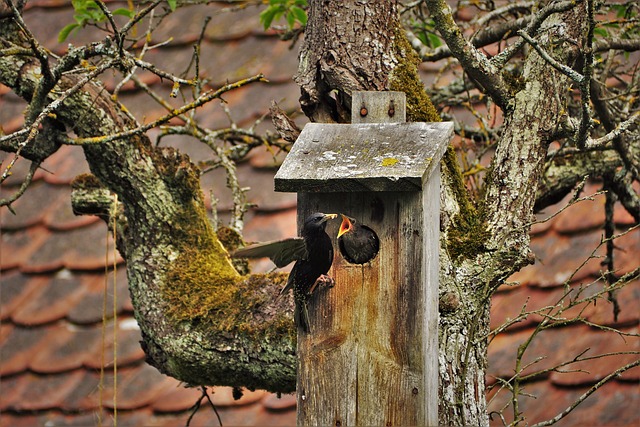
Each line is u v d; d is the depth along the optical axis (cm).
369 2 945
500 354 1383
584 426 1305
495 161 952
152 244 1038
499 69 962
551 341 1388
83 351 1442
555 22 984
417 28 1294
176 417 1371
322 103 953
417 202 830
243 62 1636
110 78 1639
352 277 845
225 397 1388
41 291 1505
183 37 1684
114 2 1725
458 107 1523
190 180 1049
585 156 1207
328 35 945
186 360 983
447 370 887
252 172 1527
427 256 836
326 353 848
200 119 1576
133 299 1035
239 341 962
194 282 1011
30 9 1772
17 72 1048
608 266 1266
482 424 897
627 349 1360
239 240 1148
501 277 917
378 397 838
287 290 883
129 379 1417
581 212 1480
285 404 1373
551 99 956
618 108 1273
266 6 1705
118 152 1029
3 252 1548
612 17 1448
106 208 1123
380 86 934
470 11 1586
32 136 879
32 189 1595
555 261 1443
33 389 1424
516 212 928
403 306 834
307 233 829
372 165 823
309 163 836
